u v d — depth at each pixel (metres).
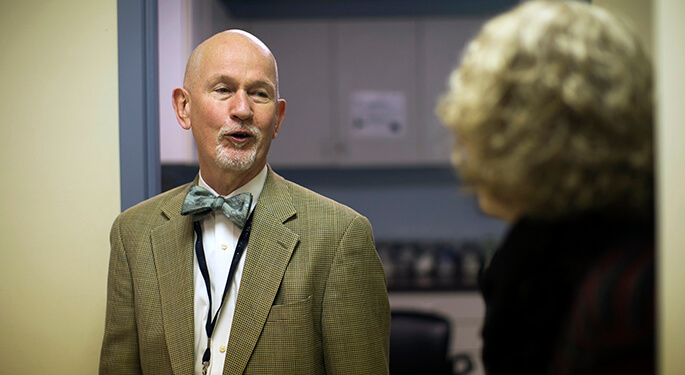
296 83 3.40
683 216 0.78
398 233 3.75
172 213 1.19
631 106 0.52
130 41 1.37
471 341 3.18
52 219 1.39
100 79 1.38
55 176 1.39
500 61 0.54
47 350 1.40
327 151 3.42
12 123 1.39
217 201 1.10
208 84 1.09
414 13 3.48
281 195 1.18
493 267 0.65
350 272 1.11
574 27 0.54
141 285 1.12
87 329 1.39
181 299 1.09
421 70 3.39
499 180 0.56
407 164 3.43
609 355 0.52
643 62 0.55
